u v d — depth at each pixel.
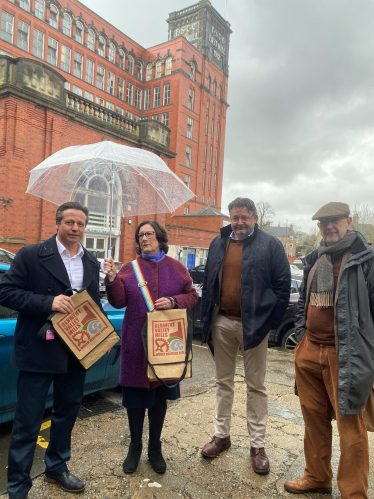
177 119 30.66
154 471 2.45
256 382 2.61
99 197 3.12
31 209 12.02
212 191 35.66
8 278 2.07
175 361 2.23
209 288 2.76
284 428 3.23
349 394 1.95
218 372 2.78
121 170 3.10
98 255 14.58
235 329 2.66
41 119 12.26
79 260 2.30
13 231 11.52
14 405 2.77
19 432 2.02
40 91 12.10
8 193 11.39
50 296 2.05
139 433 2.44
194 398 3.86
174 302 2.36
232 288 2.68
